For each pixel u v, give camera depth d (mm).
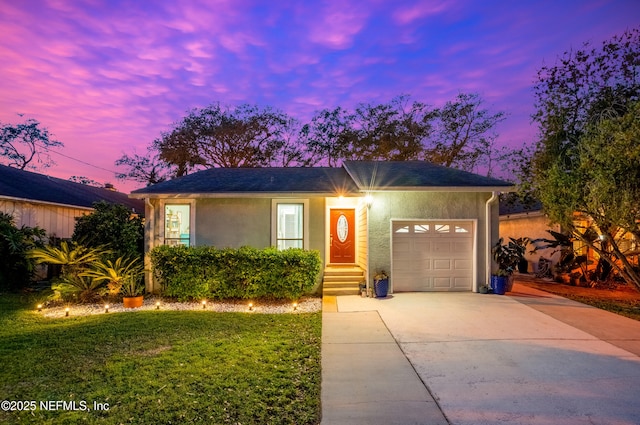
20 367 4801
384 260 10156
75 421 3480
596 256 13516
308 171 13680
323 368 4977
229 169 13992
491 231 10430
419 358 5359
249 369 4801
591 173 7625
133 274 9211
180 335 6309
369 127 24938
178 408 3732
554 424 3537
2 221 10516
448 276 10547
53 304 8867
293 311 8445
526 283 12609
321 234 10781
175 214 10664
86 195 16953
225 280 9312
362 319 7555
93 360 5078
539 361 5219
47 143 25359
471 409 3844
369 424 3545
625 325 7102
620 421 3590
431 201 10352
